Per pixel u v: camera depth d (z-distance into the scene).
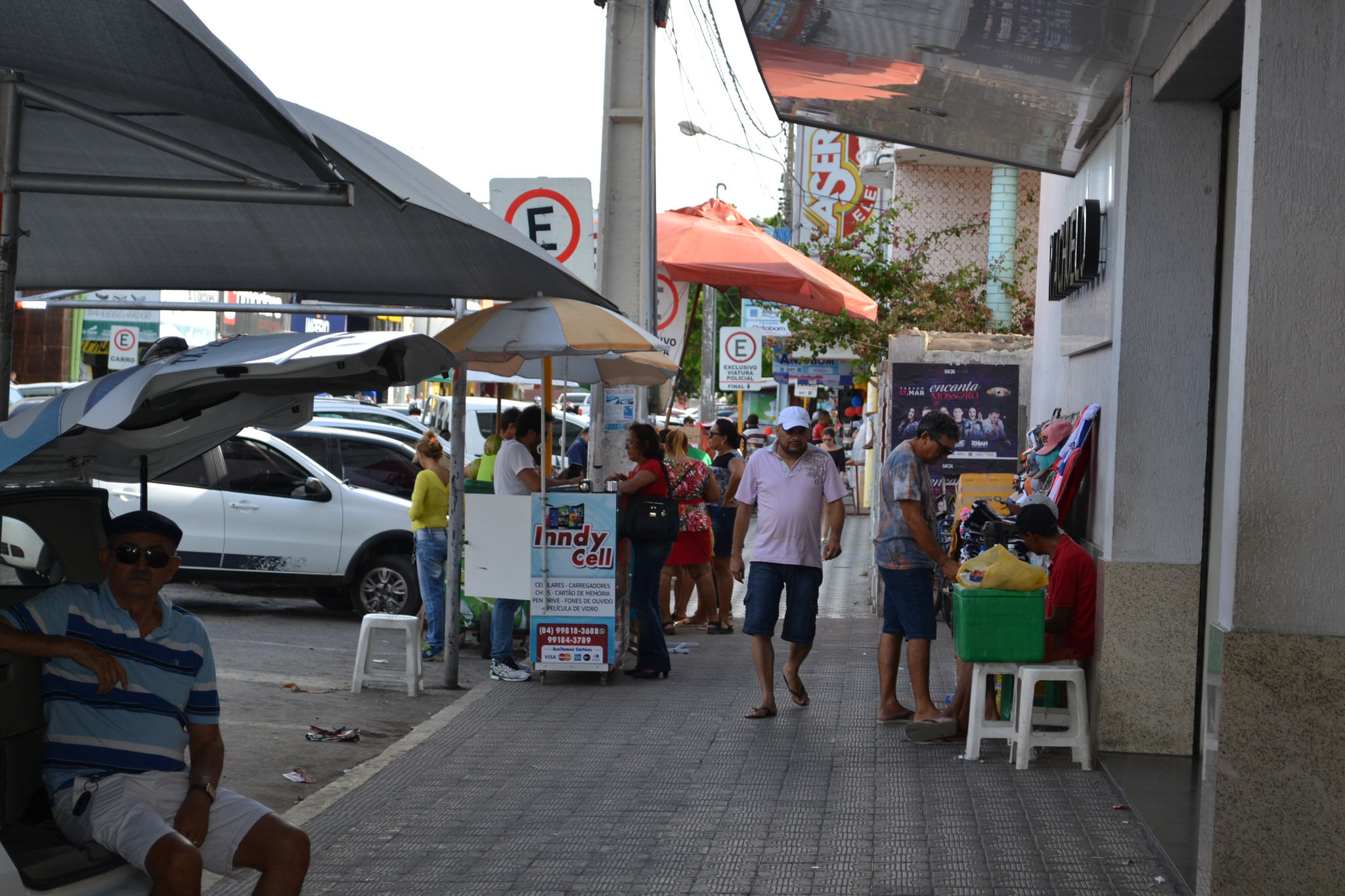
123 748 4.19
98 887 3.88
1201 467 7.50
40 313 29.84
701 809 6.62
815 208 31.58
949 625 13.03
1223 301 7.44
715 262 12.83
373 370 4.23
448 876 5.61
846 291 13.41
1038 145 9.24
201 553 13.18
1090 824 6.32
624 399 12.59
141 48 3.80
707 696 9.69
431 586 11.44
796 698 9.25
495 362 9.45
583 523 10.14
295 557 13.20
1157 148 7.54
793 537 8.93
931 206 26.05
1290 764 4.81
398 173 5.25
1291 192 4.89
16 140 4.35
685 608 13.67
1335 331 4.86
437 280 6.41
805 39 7.79
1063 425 9.16
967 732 8.20
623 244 11.95
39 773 4.22
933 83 8.28
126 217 5.74
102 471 4.78
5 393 4.54
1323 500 4.84
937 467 13.27
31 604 4.18
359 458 14.16
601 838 6.14
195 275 6.35
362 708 9.31
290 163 4.57
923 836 6.14
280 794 7.04
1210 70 6.89
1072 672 7.41
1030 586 7.46
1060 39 7.00
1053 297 9.97
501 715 8.95
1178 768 7.23
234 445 13.45
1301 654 4.80
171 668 4.30
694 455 14.44
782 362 32.03
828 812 6.57
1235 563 4.88
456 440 10.11
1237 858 4.85
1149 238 7.54
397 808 6.64
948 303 19.77
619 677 10.47
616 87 11.90
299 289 6.48
